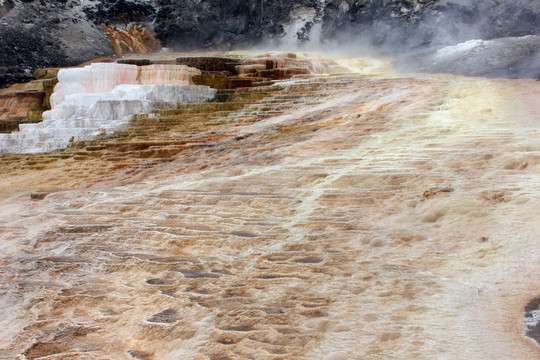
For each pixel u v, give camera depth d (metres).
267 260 5.57
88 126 17.30
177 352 3.88
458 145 9.46
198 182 9.55
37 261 6.45
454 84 16.52
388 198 7.25
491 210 6.00
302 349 3.66
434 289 4.41
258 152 11.91
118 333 4.49
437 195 6.72
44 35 33.25
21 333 4.67
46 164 14.56
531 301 4.02
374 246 5.68
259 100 18.02
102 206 8.94
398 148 10.02
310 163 9.84
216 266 5.68
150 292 5.17
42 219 8.54
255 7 36.16
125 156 14.11
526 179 7.04
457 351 3.42
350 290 4.57
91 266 6.18
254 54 31.41
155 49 35.91
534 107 12.34
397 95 15.26
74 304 5.21
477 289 4.31
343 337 3.76
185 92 19.08
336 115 14.35
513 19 30.55
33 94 25.77
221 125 15.99
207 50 36.22
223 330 4.05
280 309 4.32
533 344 3.41
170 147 13.91
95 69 21.62
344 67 27.78
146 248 6.63
